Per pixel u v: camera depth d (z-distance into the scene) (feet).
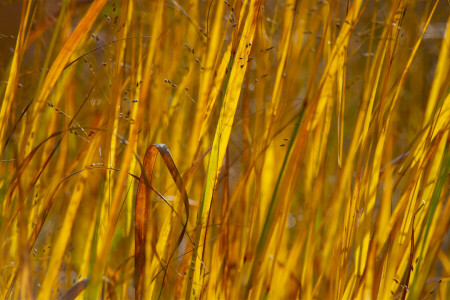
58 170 3.87
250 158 3.86
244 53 3.58
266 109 3.86
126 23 3.74
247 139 3.89
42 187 3.88
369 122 3.67
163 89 3.91
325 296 3.71
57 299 3.82
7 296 3.63
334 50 3.67
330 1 3.86
